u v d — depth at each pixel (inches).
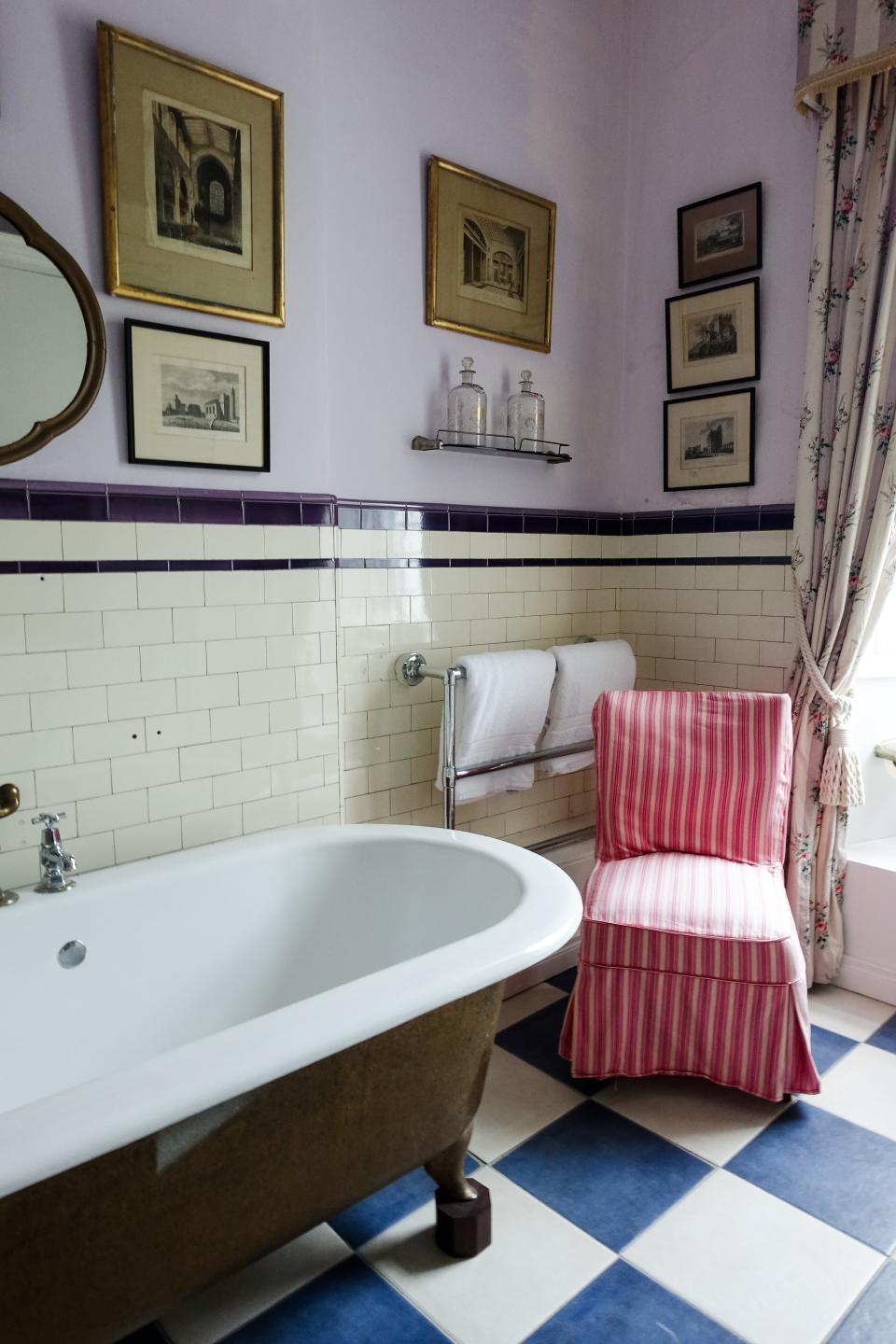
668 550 113.4
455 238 94.1
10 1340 41.0
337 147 84.1
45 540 66.7
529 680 93.7
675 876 81.6
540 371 106.2
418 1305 56.6
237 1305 56.7
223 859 71.8
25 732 67.1
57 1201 39.8
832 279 91.4
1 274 63.3
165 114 69.4
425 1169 64.9
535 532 106.7
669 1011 75.9
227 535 76.6
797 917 95.3
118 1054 66.7
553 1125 74.6
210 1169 45.6
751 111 100.9
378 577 90.7
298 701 82.8
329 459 85.6
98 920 65.6
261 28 74.5
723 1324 54.9
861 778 92.0
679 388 109.9
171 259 71.1
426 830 76.8
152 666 73.2
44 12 63.7
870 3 84.9
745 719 88.7
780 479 101.9
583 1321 55.3
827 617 93.0
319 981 75.9
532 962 55.2
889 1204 64.9
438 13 91.2
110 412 69.6
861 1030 88.4
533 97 101.3
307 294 79.8
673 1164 69.4
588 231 109.9
